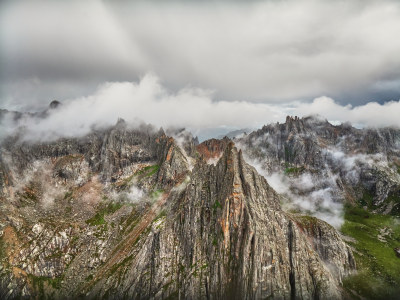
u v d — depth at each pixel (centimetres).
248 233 17050
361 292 18038
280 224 18750
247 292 16012
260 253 16712
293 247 17738
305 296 16025
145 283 18925
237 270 16775
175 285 18150
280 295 15925
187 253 19300
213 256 17925
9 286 19012
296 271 16788
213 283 17088
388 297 17712
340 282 18675
